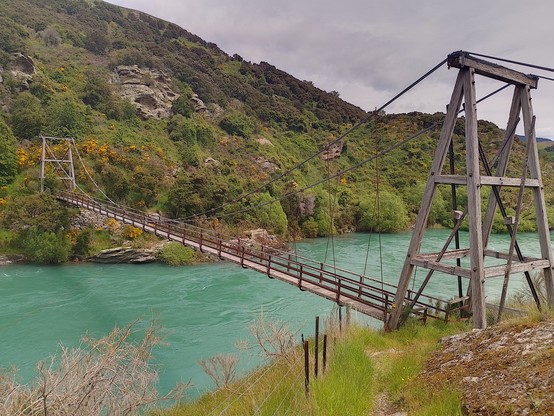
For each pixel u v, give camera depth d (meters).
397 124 81.81
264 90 86.00
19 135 40.19
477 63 9.08
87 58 61.56
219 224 37.41
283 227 41.28
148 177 38.25
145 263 30.36
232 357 12.08
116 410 6.57
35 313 19.16
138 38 80.44
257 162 55.09
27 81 46.16
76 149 37.31
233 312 19.77
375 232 49.31
